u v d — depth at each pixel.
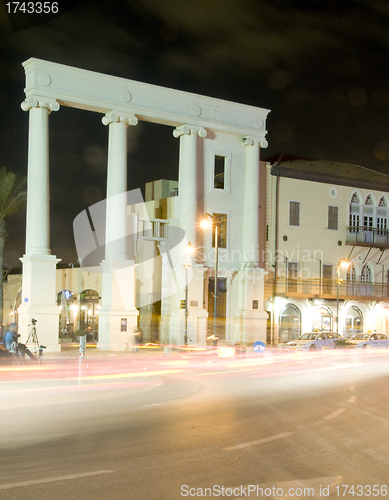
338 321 47.00
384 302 51.44
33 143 34.88
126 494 6.85
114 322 36.00
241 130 42.78
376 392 16.64
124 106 37.72
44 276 34.06
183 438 10.08
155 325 42.50
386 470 8.03
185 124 40.44
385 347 38.06
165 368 25.86
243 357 32.97
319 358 32.06
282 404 14.32
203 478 7.54
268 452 9.02
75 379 18.19
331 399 15.20
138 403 14.62
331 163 56.03
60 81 35.69
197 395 16.23
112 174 37.50
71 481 7.36
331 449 9.26
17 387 16.06
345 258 49.84
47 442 9.74
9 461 8.41
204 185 42.06
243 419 12.09
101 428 11.05
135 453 8.91
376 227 51.97
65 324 51.78
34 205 34.56
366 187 51.41
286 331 46.69
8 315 57.81
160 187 48.16
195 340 39.66
